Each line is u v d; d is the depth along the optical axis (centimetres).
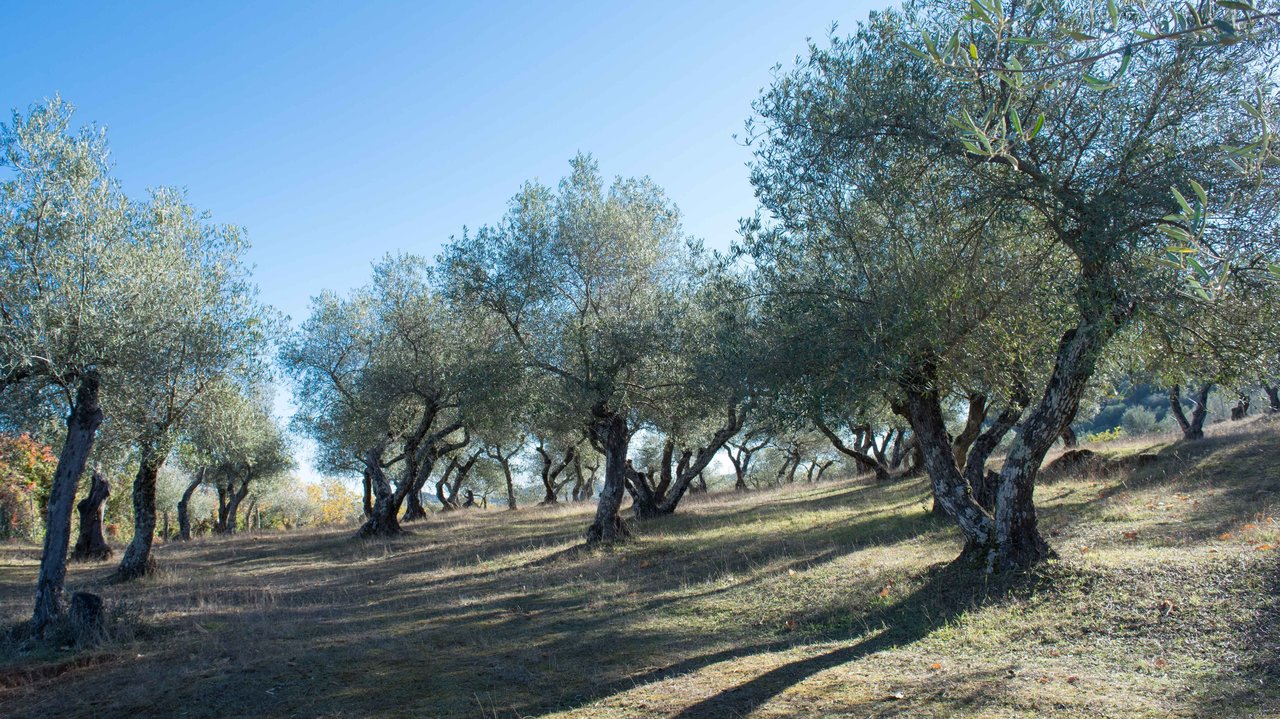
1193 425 2080
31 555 2380
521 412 1997
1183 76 764
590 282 1833
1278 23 276
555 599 1201
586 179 1906
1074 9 672
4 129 1141
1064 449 2575
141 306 1203
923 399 1038
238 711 674
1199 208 270
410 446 2605
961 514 973
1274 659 561
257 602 1361
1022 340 965
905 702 568
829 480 3541
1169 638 644
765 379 1094
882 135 959
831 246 1077
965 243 903
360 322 2833
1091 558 881
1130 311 777
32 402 1185
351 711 655
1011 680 597
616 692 669
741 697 619
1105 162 809
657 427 2239
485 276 1777
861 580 1020
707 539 1712
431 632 988
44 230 1110
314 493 7469
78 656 911
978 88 804
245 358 1608
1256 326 741
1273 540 843
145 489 1806
